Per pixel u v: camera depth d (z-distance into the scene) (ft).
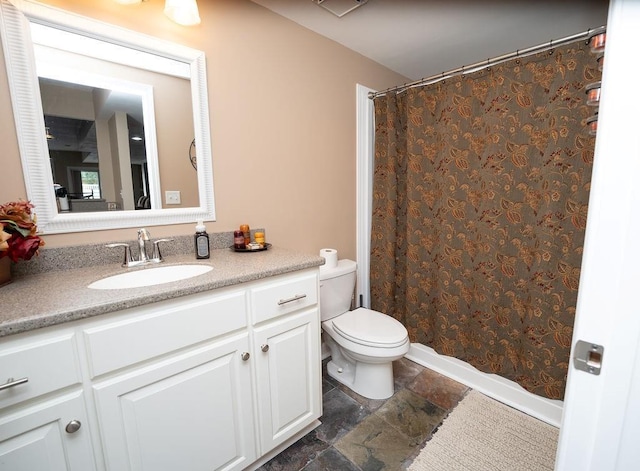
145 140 4.37
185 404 3.36
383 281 7.48
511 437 4.74
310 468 4.24
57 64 3.70
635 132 1.46
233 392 3.75
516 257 5.42
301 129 6.11
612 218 1.56
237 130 5.20
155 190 4.51
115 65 4.09
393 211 7.07
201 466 3.57
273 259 4.44
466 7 5.24
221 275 3.59
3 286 3.22
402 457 4.41
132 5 4.10
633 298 1.55
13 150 3.51
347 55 6.76
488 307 5.79
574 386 1.78
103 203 4.13
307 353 4.52
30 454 2.53
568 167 4.71
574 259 4.76
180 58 4.52
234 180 5.26
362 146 7.32
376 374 5.64
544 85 4.87
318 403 4.76
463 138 5.87
